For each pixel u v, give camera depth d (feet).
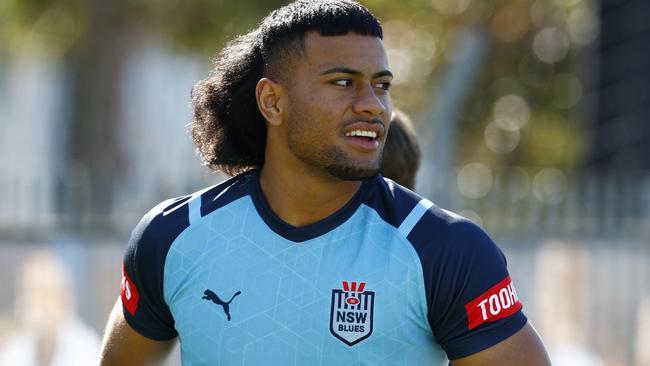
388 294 29.25
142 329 32.53
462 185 85.92
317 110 29.63
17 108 219.41
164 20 146.51
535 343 29.86
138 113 181.68
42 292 69.67
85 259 73.82
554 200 81.97
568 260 76.95
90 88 150.61
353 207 30.40
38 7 145.48
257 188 31.24
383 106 29.71
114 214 77.92
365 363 29.32
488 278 29.48
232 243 30.58
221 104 33.37
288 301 29.66
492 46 151.64
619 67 109.91
